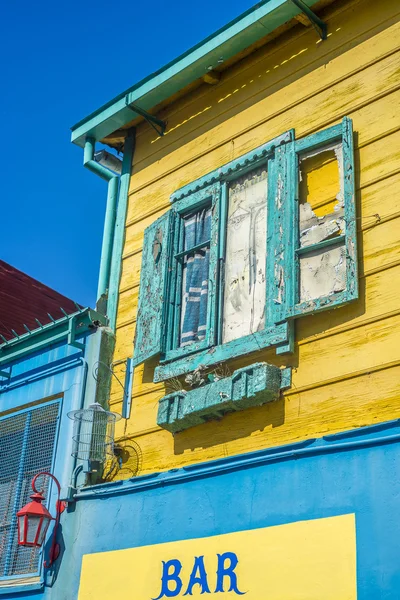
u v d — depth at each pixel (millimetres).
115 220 8273
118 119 8219
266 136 6996
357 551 4871
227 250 6961
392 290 5562
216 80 7684
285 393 5883
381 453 5039
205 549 5715
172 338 6949
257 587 5262
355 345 5617
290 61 7090
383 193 5902
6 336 11719
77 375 7598
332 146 6359
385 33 6426
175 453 6484
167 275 7160
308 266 6164
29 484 7625
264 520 5469
